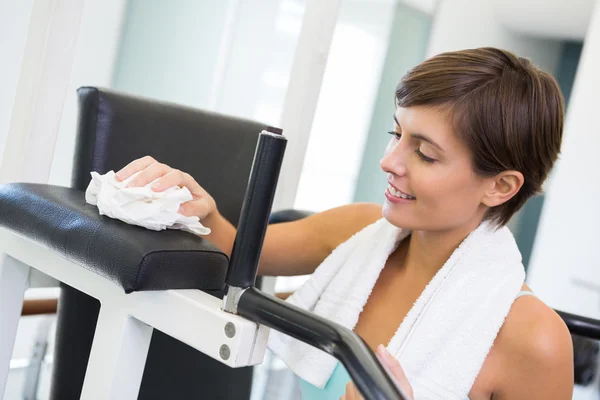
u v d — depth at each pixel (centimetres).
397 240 111
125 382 78
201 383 131
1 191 88
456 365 97
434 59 91
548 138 92
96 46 155
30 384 136
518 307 101
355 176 300
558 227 260
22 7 124
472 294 99
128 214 77
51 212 81
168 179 84
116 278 71
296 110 154
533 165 94
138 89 166
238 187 132
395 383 61
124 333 77
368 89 293
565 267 257
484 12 315
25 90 119
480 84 88
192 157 124
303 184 285
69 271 83
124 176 84
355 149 296
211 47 174
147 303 75
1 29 126
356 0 282
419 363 98
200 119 126
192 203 97
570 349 99
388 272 112
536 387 97
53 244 79
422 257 106
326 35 152
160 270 72
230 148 130
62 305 113
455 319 99
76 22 121
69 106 153
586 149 253
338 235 125
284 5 183
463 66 88
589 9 283
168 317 74
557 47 341
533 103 90
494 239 102
